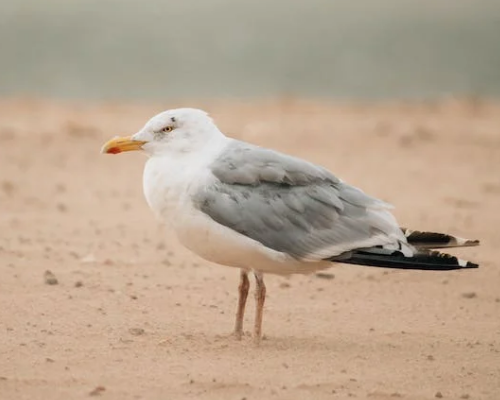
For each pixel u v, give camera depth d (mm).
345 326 12820
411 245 11789
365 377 10922
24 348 11492
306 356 11547
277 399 10172
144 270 15078
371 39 46438
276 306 13633
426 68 41219
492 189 21547
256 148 12039
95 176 22172
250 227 11594
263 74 40031
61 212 18781
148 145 11984
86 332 12141
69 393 10164
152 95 35844
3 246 16094
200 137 11977
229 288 14375
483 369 11312
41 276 14453
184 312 13172
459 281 15047
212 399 10109
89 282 14258
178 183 11711
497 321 13211
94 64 40281
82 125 27375
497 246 17047
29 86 36594
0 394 10094
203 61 41781
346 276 15180
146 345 11742
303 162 12062
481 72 40562
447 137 27125
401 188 21359
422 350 11906
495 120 29812
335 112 30797
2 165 22844
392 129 27938
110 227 17719
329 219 11820
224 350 11648
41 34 44656
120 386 10383
